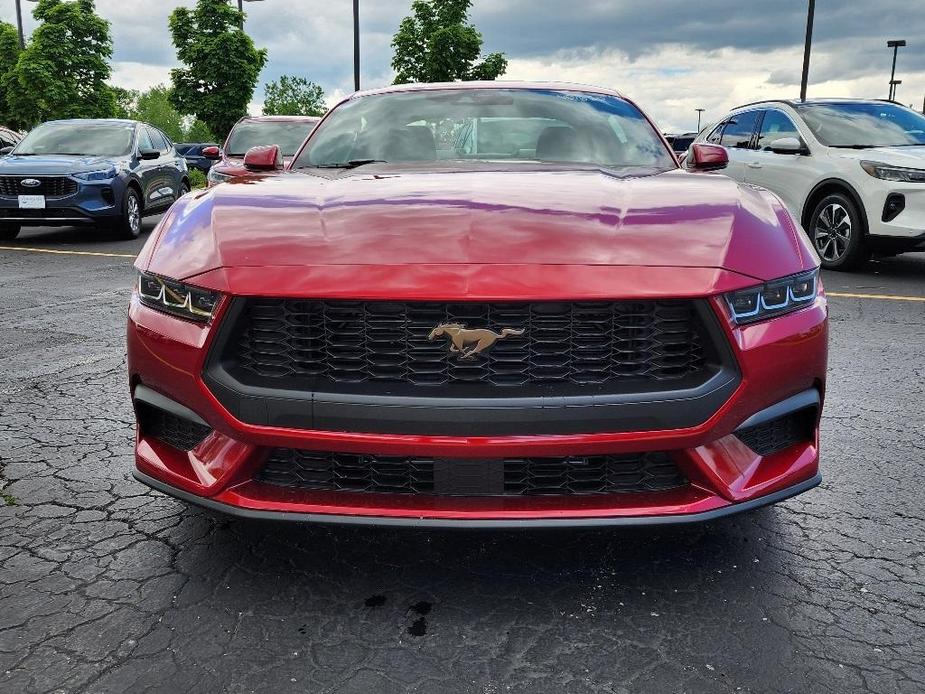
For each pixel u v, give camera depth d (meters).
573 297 2.05
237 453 2.19
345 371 2.13
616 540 2.60
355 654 2.01
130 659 1.98
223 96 20.36
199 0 20.14
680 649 2.03
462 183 2.74
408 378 2.10
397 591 2.30
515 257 2.14
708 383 2.12
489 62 19.08
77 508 2.83
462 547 2.55
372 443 2.08
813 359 2.29
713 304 2.12
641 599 2.26
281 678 1.91
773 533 2.68
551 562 2.46
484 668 1.95
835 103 9.02
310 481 2.21
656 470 2.20
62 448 3.41
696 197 2.56
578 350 2.10
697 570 2.42
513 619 2.16
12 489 2.99
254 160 3.48
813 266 2.37
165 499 2.91
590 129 3.63
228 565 2.44
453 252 2.16
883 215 7.71
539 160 3.42
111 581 2.34
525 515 2.09
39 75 25.91
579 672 1.94
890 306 6.59
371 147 3.59
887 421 3.87
